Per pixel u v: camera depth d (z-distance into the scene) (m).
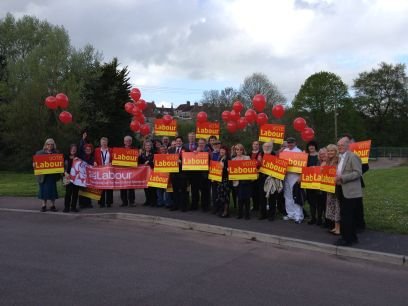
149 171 12.59
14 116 38.28
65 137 39.06
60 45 40.31
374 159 67.12
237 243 8.80
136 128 15.73
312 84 72.44
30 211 12.30
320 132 70.44
